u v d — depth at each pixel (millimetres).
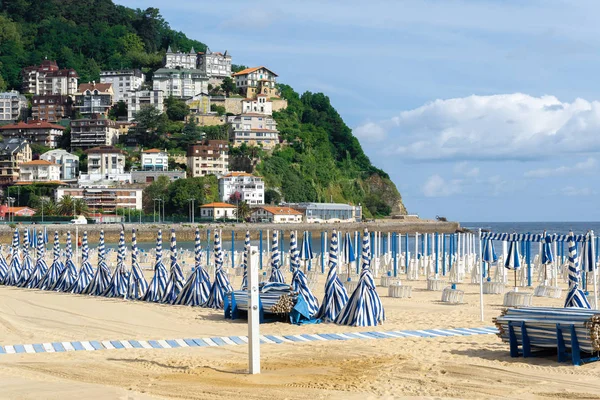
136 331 31781
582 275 45812
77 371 23281
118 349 27156
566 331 22531
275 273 39344
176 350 26891
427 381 20984
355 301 32250
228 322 34094
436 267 60062
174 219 196375
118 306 40812
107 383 21641
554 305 39969
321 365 23562
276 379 21688
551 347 23469
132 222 186375
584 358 22656
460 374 21734
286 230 188875
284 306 32594
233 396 19875
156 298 42844
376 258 66750
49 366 24078
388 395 19609
